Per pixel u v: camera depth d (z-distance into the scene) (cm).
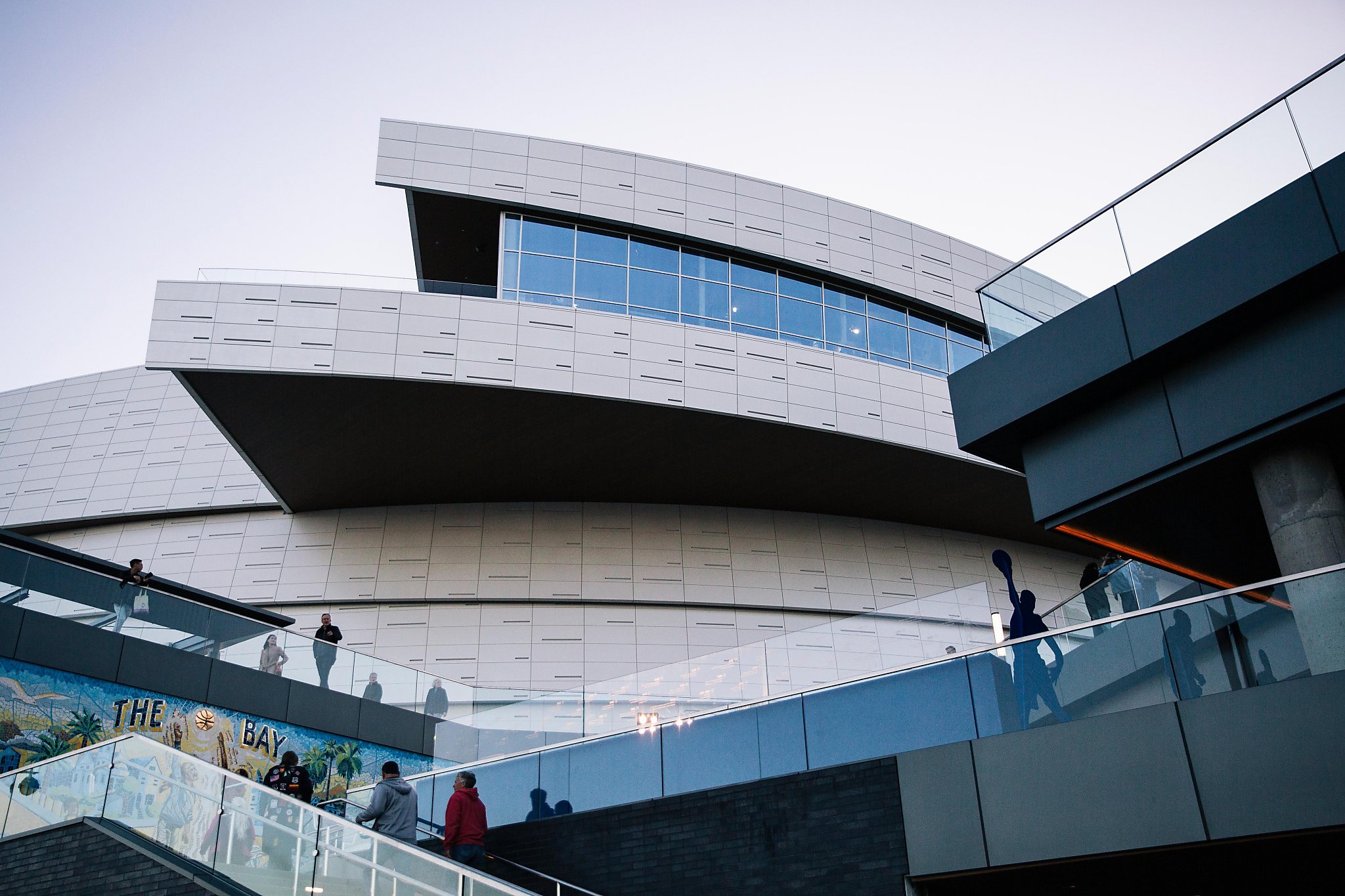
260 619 2219
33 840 1116
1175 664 934
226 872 975
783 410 2636
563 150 2758
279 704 1808
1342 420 1009
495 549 2877
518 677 2717
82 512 3069
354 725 1909
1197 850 898
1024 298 1294
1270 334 1048
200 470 3064
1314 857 919
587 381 2478
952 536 3238
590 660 2762
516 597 2811
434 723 2050
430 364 2383
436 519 2919
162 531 2998
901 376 2823
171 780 1062
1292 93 1073
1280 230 1030
